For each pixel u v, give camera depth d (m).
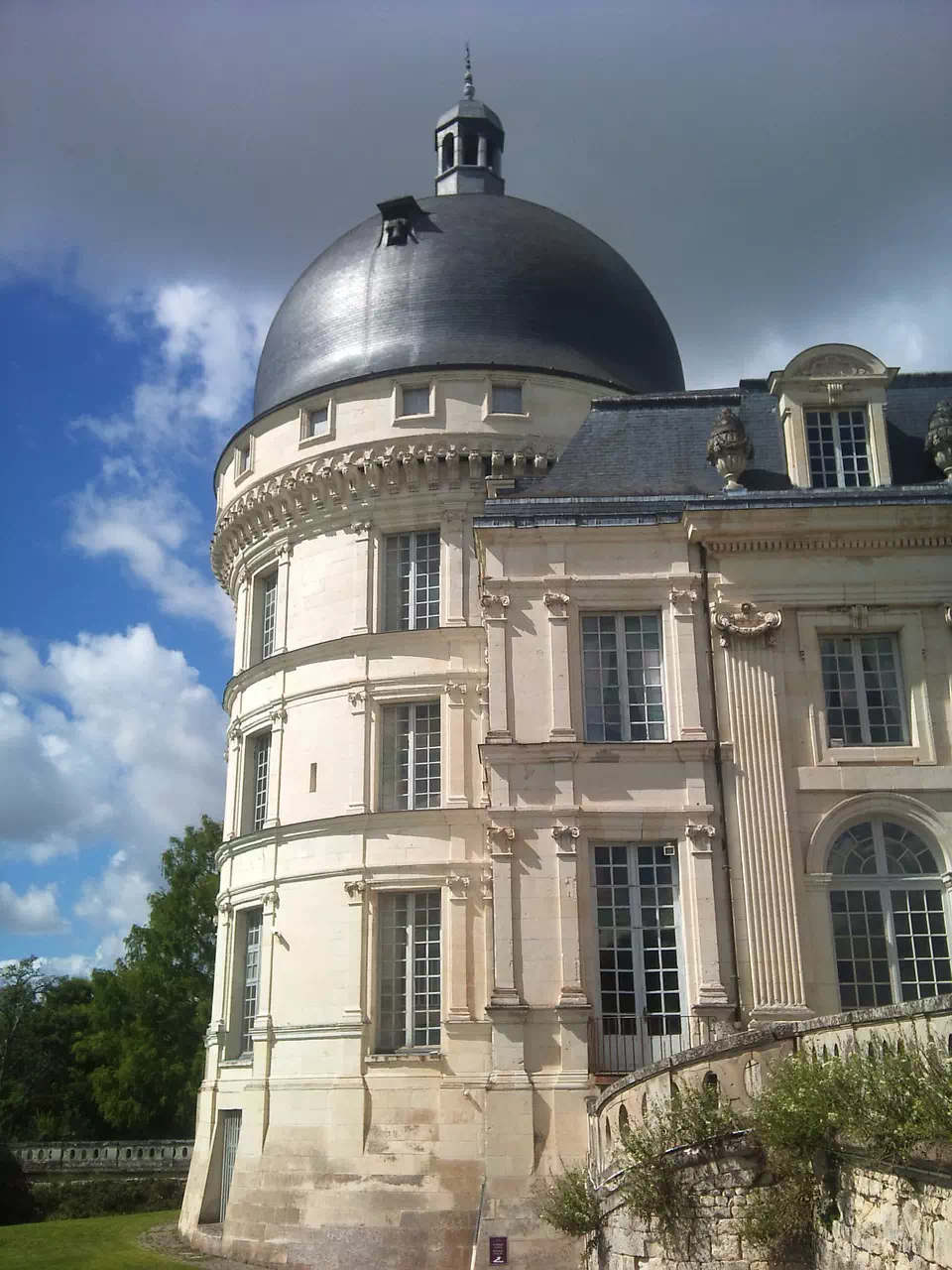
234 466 35.59
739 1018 21.81
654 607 24.38
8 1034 66.75
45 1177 47.47
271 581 34.97
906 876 22.75
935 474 25.48
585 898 22.66
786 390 25.72
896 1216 11.60
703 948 22.12
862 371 25.75
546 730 23.58
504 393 32.19
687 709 23.53
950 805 22.98
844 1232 12.73
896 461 25.70
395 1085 27.42
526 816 23.02
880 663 24.09
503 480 29.64
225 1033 31.50
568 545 24.66
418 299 33.53
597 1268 18.08
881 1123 11.29
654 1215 15.59
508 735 23.56
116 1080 59.41
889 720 23.75
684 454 26.42
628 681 24.20
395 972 28.86
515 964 22.28
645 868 23.08
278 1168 28.14
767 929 22.27
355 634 31.00
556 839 22.84
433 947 28.80
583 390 32.66
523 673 23.95
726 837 22.84
